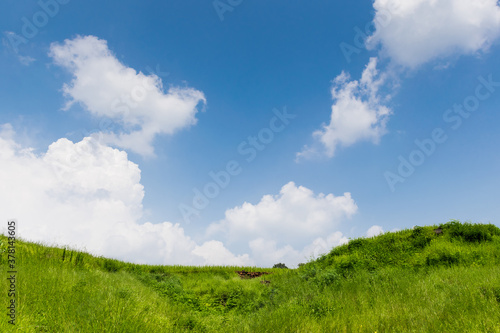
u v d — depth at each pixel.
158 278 17.12
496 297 7.01
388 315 7.12
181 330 7.83
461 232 15.22
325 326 7.06
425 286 9.03
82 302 6.72
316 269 14.88
